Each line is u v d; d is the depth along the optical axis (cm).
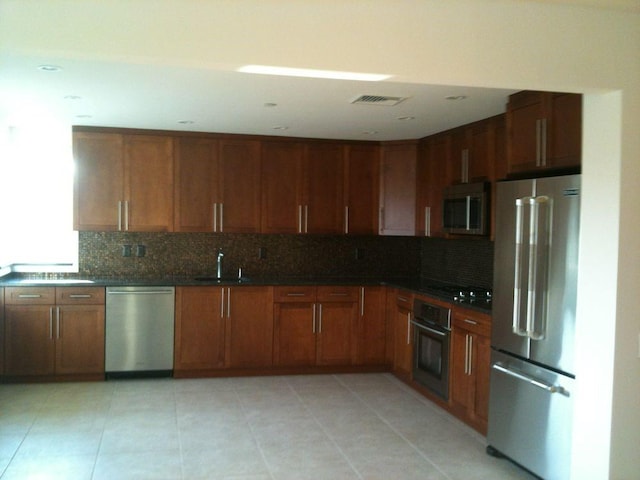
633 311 290
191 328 563
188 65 255
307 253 645
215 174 589
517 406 362
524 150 377
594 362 301
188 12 246
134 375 561
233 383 552
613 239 289
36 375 534
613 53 286
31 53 240
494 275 388
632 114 287
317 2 256
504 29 275
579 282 310
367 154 623
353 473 356
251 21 251
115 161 568
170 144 579
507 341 373
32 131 584
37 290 530
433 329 493
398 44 264
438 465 372
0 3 231
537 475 343
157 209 578
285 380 568
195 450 386
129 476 344
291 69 258
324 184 615
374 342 601
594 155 300
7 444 391
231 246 625
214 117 502
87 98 432
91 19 238
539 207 337
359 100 424
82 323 541
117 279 575
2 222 551
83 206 564
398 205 615
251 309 575
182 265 614
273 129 560
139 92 410
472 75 272
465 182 512
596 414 299
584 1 274
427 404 496
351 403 496
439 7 268
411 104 432
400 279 631
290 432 423
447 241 611
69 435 409
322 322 590
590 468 303
